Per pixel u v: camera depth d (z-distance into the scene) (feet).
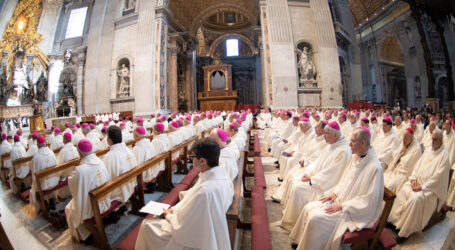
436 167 8.71
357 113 32.30
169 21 62.64
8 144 18.86
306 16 54.54
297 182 9.43
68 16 80.74
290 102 49.62
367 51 95.40
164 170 13.97
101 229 8.20
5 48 75.25
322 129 11.37
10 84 73.61
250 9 78.48
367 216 6.39
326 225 6.72
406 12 76.02
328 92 51.65
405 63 79.61
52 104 72.49
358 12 93.66
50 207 11.79
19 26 78.33
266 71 51.34
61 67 75.77
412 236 8.82
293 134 16.51
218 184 5.24
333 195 7.68
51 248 8.57
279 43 51.16
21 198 13.64
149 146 13.10
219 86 80.79
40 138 12.37
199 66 92.63
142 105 53.98
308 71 51.93
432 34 72.54
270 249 5.68
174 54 63.62
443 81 72.23
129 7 60.95
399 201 9.26
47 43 78.23
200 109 81.00
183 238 5.02
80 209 8.27
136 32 57.16
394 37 83.66
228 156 9.16
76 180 8.18
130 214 11.17
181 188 9.63
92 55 63.16
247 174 15.10
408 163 10.28
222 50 101.65
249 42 99.50
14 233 9.66
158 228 5.77
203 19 82.58
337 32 56.75
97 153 15.30
